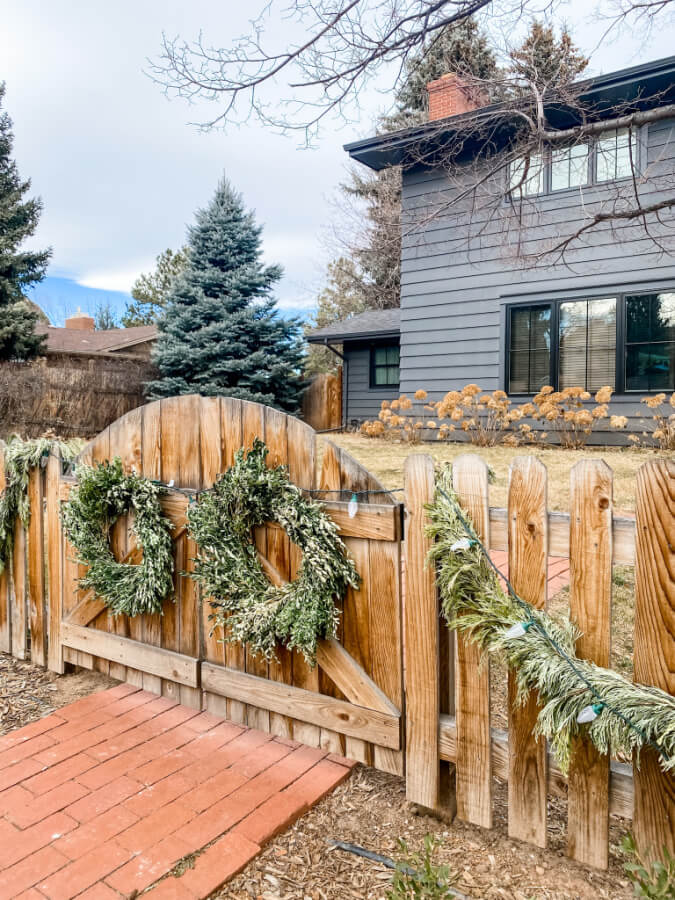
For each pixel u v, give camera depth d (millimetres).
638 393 9039
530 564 1850
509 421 9875
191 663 2793
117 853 1927
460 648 1998
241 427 2602
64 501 3236
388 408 11102
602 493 1726
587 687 1638
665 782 1670
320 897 1753
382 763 2252
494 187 8688
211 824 2055
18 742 2600
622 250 8938
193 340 14625
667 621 1627
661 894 1362
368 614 2262
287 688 2496
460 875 1704
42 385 12445
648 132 8383
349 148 9758
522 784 1913
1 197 16344
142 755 2488
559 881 1775
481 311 10164
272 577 2508
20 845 1974
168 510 2840
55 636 3309
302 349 15797
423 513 2059
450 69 5078
